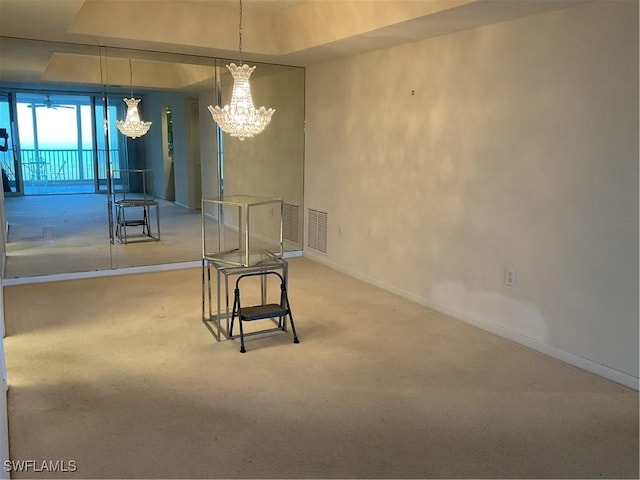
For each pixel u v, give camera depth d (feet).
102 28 14.23
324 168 19.26
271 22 16.42
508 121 11.96
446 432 8.57
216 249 19.54
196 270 18.74
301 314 14.16
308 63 18.78
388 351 11.75
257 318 11.66
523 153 11.68
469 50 12.78
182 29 15.25
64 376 10.30
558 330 11.32
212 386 10.00
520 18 11.39
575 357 11.02
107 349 11.63
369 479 7.38
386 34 13.42
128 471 7.47
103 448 7.98
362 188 17.22
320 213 19.76
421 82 14.35
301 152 20.51
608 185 10.09
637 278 9.79
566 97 10.67
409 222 15.30
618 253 10.05
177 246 18.97
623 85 9.68
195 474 7.43
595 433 8.57
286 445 8.15
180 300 15.16
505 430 8.63
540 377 10.53
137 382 10.11
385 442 8.27
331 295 15.90
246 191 19.69
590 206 10.44
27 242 16.93
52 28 13.50
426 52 14.08
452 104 13.43
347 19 13.56
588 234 10.53
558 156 10.94
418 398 9.65
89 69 16.81
